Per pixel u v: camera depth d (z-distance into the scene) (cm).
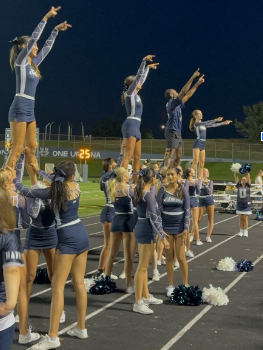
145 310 648
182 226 742
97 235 1455
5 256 296
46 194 522
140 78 766
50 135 5959
